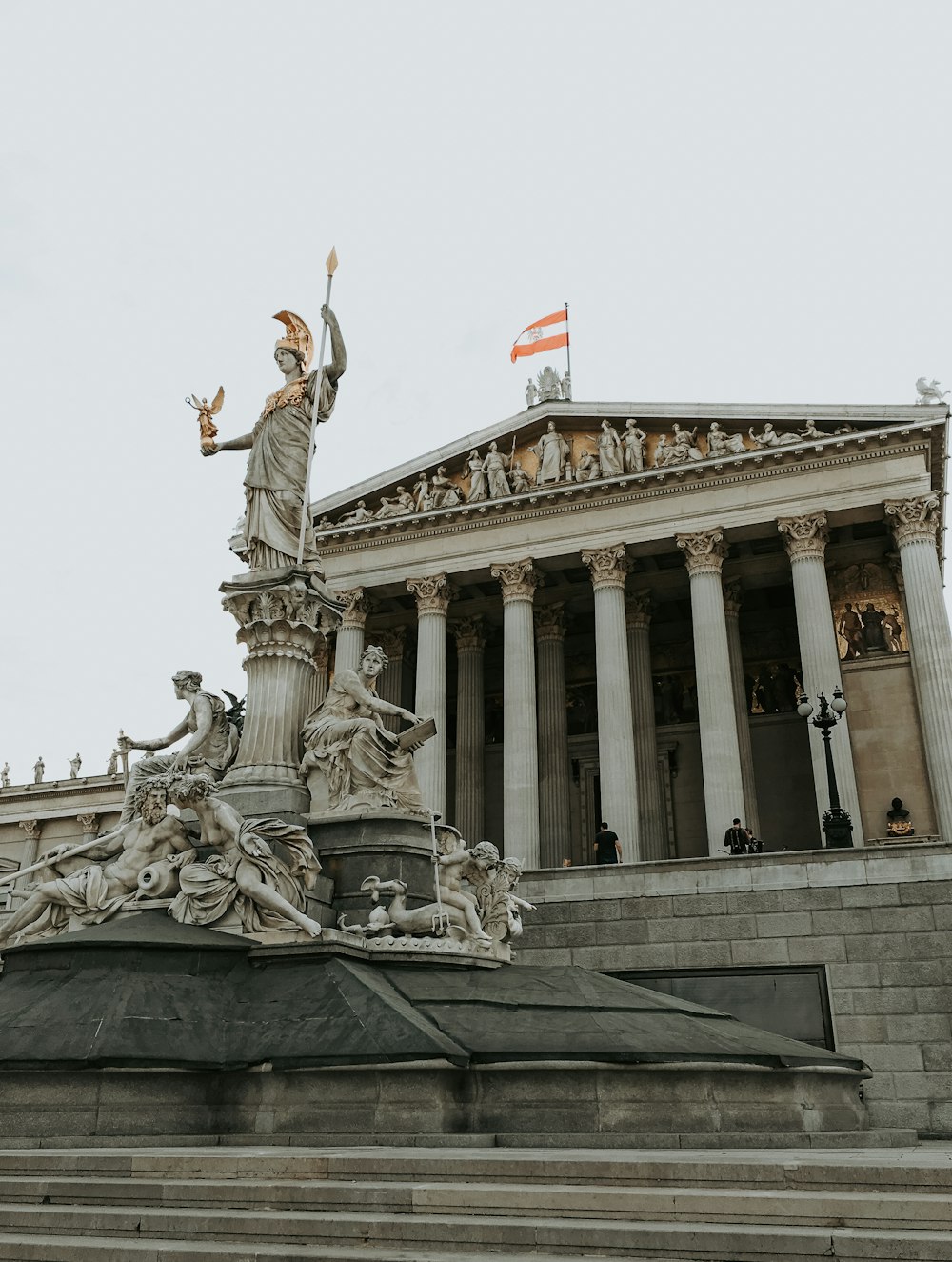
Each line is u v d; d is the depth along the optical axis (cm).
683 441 5056
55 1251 770
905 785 4847
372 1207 834
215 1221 803
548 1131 1253
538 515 5181
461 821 5444
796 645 5641
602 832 3512
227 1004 1397
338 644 5347
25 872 1738
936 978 2567
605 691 4738
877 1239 705
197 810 1658
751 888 2788
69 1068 1208
